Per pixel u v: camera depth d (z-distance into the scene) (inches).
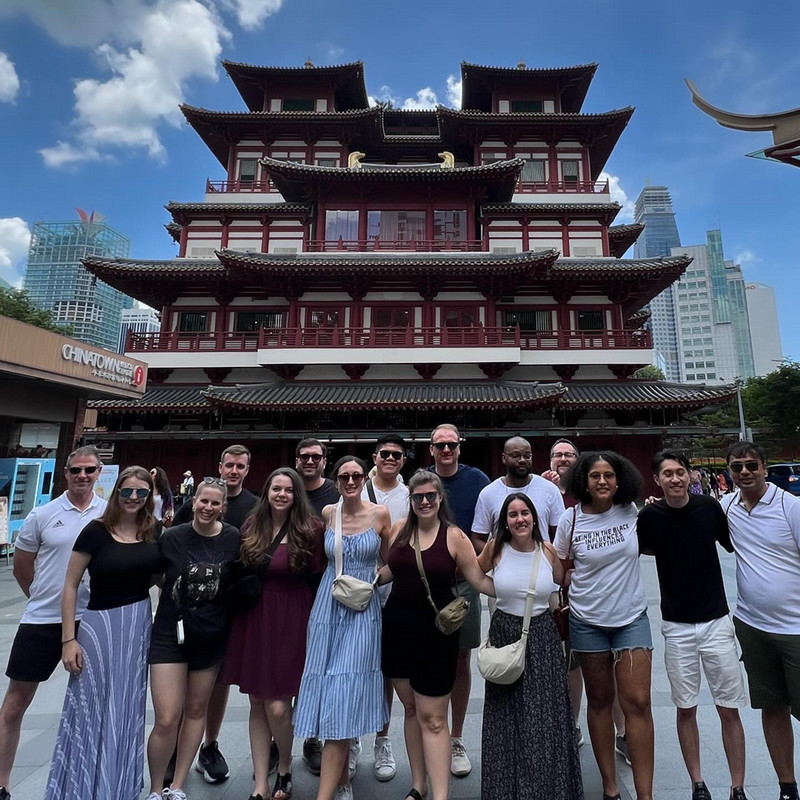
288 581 164.2
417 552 152.7
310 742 181.8
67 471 173.0
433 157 1448.1
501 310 1092.5
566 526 164.6
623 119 1238.9
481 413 974.4
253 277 1023.6
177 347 1047.0
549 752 134.7
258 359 1002.7
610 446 992.9
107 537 153.4
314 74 1371.8
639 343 1029.8
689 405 919.0
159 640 153.5
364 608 156.0
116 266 1013.2
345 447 994.1
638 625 149.1
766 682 152.9
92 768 138.9
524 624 144.0
